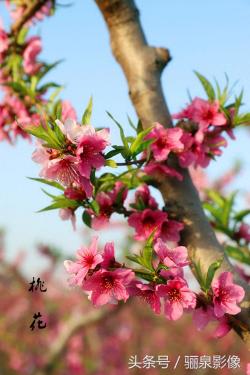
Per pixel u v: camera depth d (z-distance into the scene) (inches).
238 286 25.3
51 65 37.5
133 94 30.4
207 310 25.4
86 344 92.0
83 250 25.6
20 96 36.8
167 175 28.8
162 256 25.0
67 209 28.7
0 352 89.7
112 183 29.0
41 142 24.5
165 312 24.7
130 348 101.3
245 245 36.4
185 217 28.3
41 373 71.1
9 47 38.6
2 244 87.6
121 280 24.9
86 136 23.9
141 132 25.1
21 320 93.1
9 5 41.1
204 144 29.6
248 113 29.6
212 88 30.0
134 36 31.1
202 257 27.6
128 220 28.8
